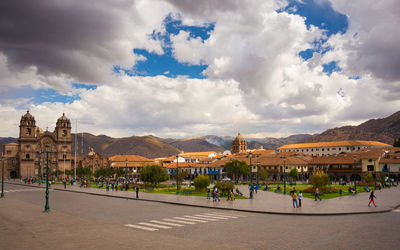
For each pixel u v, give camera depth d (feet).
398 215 99.81
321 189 183.32
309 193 187.62
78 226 81.51
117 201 154.61
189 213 107.65
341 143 567.18
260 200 149.48
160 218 95.76
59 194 203.92
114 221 90.12
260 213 107.45
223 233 71.41
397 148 397.80
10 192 224.53
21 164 510.17
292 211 106.83
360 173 350.23
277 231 73.51
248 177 405.18
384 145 585.22
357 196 165.27
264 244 60.23
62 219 94.32
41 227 80.18
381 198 152.05
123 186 245.04
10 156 529.86
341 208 114.21
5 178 511.40
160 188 245.86
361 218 93.97
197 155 645.10
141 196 176.45
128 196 176.55
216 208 121.29
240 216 99.96
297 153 452.35
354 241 62.49
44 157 531.91
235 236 67.92
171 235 69.31
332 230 74.28
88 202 149.69
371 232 71.51
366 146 562.25
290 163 380.99
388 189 217.97
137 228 78.43
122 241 62.95
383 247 57.67
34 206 132.98
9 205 137.39
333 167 373.20
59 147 543.80
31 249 56.80
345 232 71.72
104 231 74.23
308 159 433.48
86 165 564.71
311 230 74.54
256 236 67.82
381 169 339.36
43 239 65.41
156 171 265.95
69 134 558.56
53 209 122.01
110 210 117.19
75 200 160.66
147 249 56.18
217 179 439.63
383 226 79.51
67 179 431.84
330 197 161.27
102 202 149.59
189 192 196.13
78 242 62.28
